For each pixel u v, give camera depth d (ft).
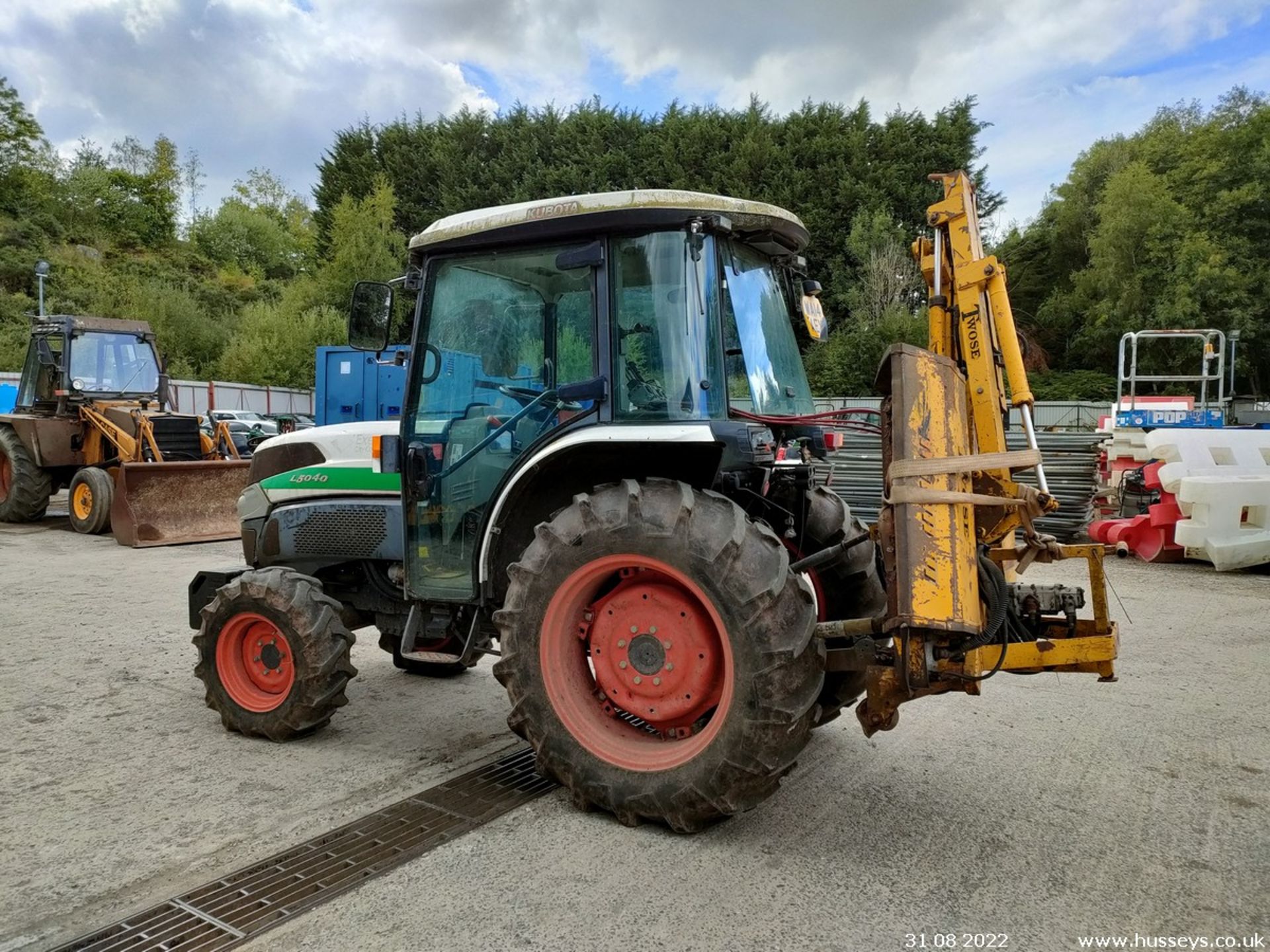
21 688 15.16
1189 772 11.35
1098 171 114.21
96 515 33.88
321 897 8.30
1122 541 28.40
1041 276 116.37
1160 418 33.94
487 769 11.66
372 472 13.42
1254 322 90.07
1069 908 8.05
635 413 10.27
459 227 11.25
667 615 9.74
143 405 37.47
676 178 122.21
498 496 11.03
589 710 10.17
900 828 9.71
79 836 9.65
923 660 8.91
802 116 122.11
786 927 7.75
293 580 12.78
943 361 9.70
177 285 147.13
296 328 105.40
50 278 126.72
